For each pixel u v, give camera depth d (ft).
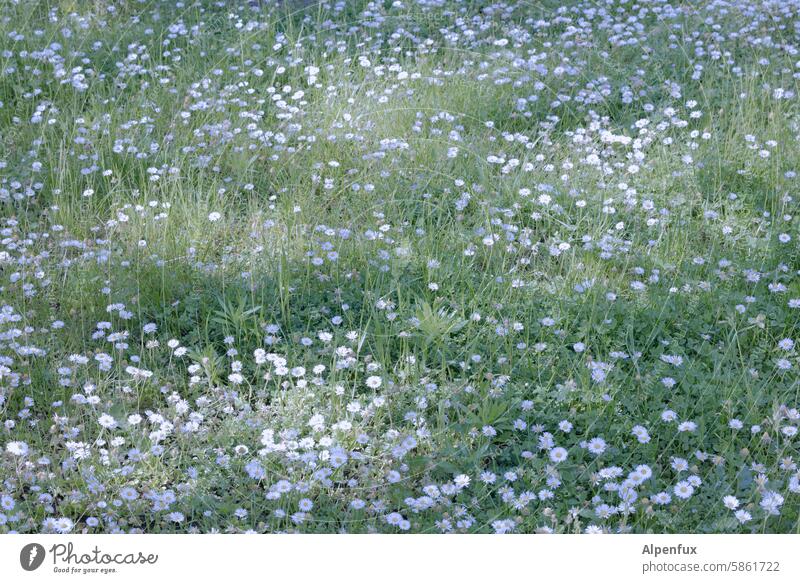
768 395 15.16
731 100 18.35
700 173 17.20
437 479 14.79
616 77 18.88
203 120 18.08
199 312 16.01
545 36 20.12
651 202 16.67
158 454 14.78
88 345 15.72
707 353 15.52
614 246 16.40
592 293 15.92
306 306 16.01
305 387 15.21
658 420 15.03
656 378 15.29
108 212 17.07
